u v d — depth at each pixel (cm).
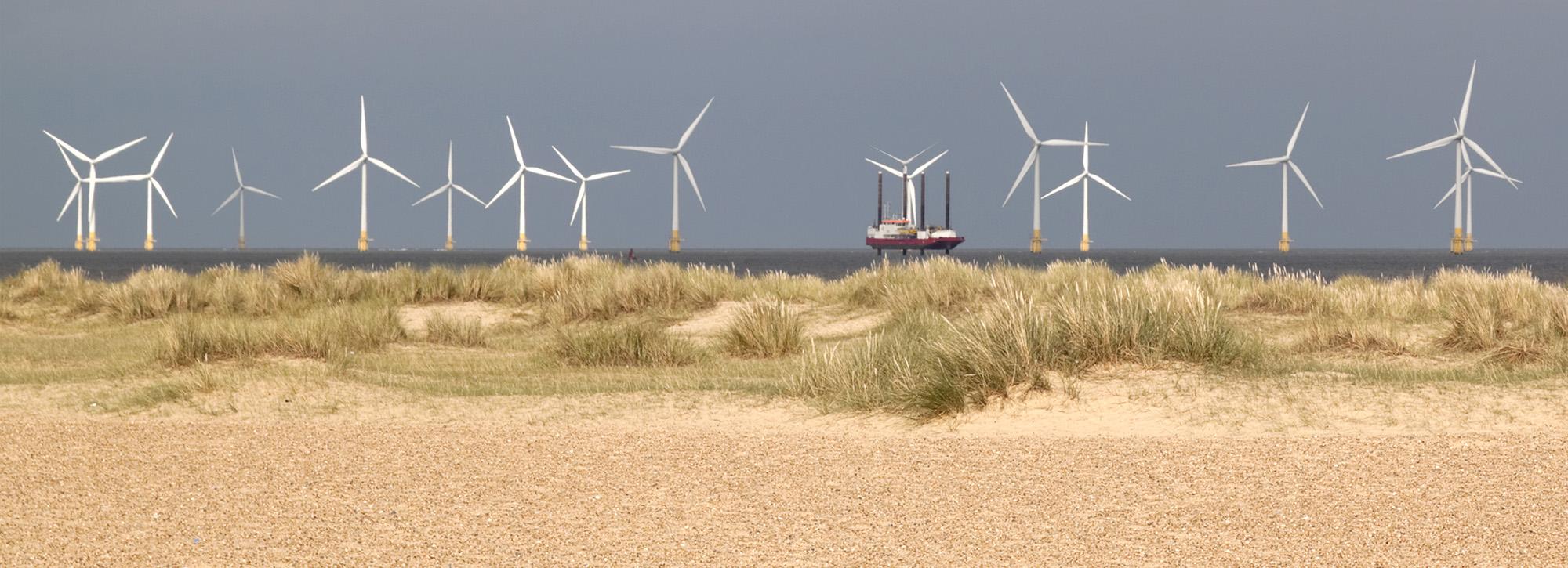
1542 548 2616
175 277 11056
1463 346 6456
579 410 5078
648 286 9894
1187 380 5000
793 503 3219
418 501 3297
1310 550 2656
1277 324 8069
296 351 6838
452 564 2658
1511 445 3744
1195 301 5919
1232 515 2984
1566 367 5303
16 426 4750
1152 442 4038
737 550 2744
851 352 5762
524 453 4025
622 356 7038
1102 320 5344
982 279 9319
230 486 3531
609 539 2862
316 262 11269
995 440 4203
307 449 4147
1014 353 5081
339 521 3075
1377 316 8125
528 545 2811
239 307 10325
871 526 2955
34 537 2922
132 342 8469
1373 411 4438
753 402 5181
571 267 11181
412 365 6906
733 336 7531
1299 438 4019
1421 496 3116
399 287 10875
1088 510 3078
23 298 11038
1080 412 4659
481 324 9162
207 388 5584
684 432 4494
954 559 2650
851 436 4362
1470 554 2594
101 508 3238
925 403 4781
